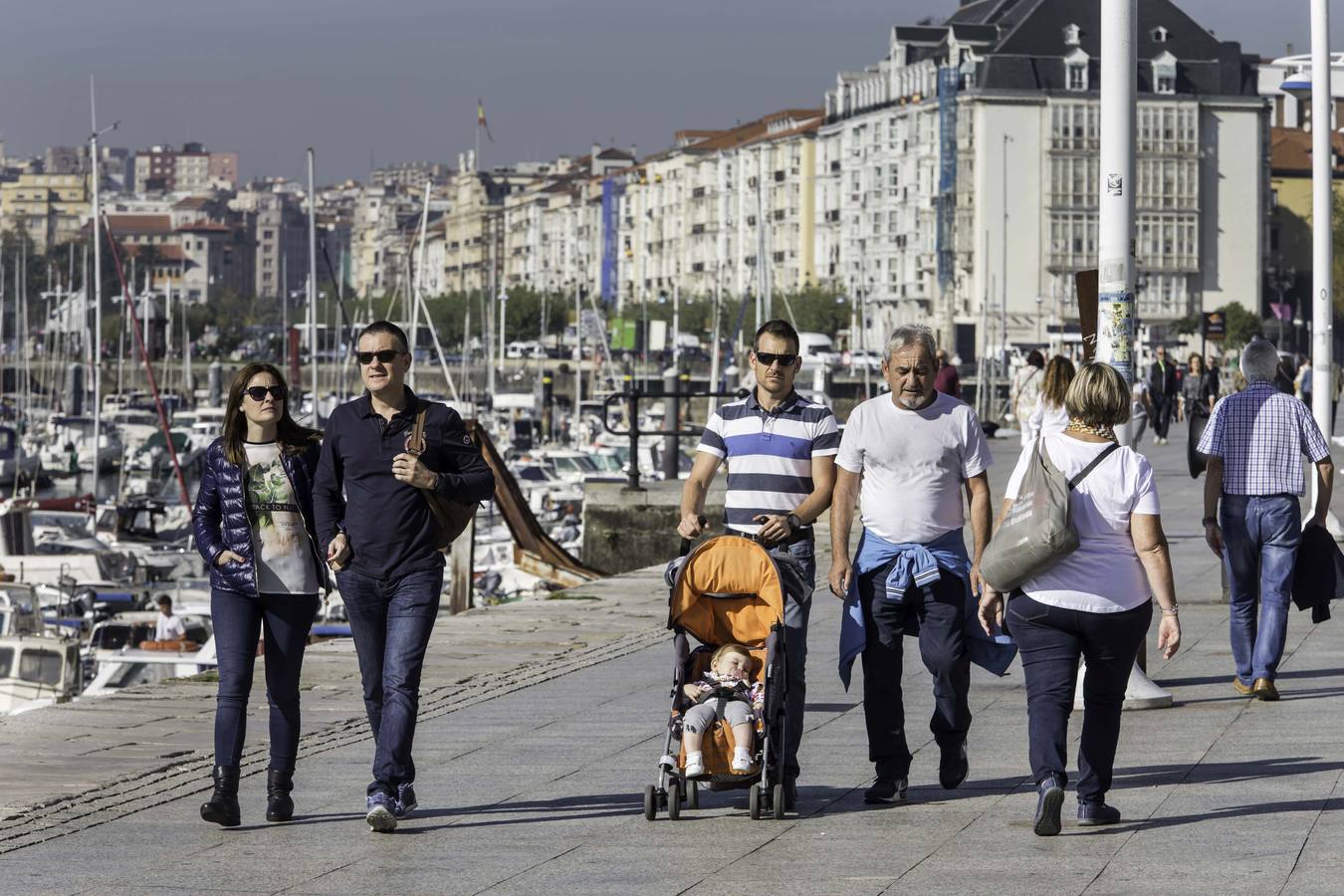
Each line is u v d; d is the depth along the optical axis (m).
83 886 11.36
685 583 13.48
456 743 16.72
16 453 138.38
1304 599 17.73
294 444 13.61
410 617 13.26
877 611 13.45
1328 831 12.02
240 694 13.35
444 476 13.27
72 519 98.00
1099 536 12.20
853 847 12.14
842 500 13.55
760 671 13.48
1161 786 13.81
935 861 11.63
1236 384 19.30
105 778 14.94
